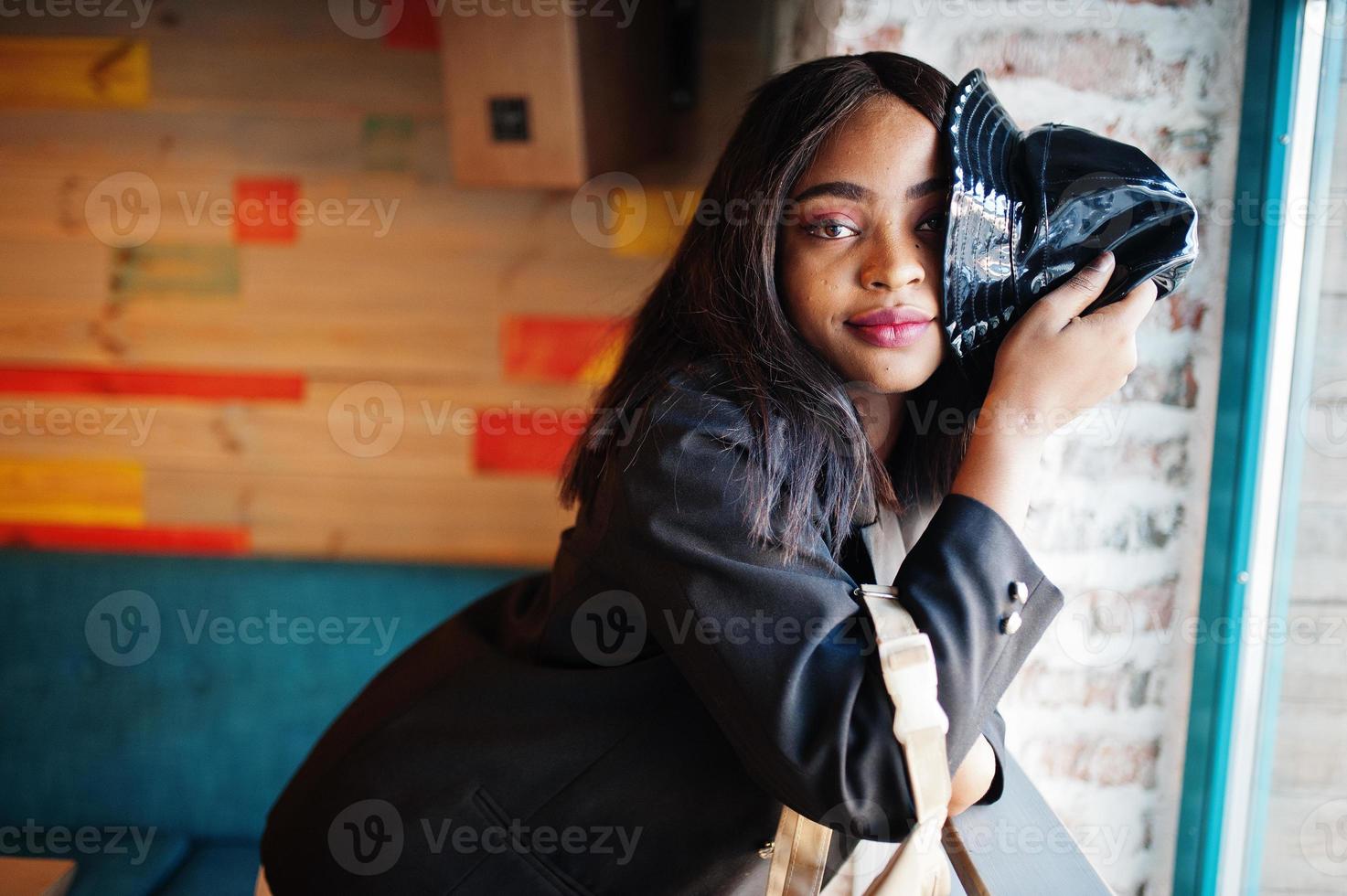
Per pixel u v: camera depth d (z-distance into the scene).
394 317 1.72
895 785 0.58
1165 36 1.01
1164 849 1.16
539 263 1.70
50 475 1.79
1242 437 1.04
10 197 1.71
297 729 1.46
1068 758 1.15
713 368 0.67
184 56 1.66
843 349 0.67
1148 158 0.69
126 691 1.47
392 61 1.65
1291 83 0.97
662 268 1.67
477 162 1.44
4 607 1.47
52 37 1.66
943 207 0.65
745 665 0.59
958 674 0.58
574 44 1.35
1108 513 1.10
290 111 1.67
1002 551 0.61
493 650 0.77
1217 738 1.10
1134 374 1.07
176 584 1.48
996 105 0.69
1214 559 1.07
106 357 1.75
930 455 0.81
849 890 0.80
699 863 0.67
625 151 1.54
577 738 0.68
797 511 0.62
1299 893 1.00
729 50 1.62
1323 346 0.94
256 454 1.77
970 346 0.67
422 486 1.77
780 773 0.58
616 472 0.66
